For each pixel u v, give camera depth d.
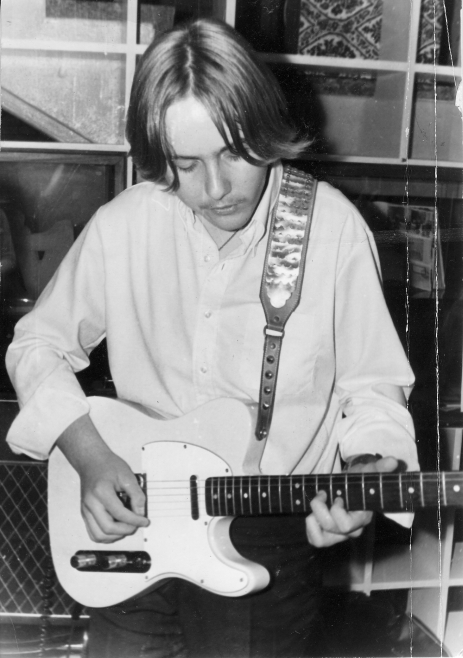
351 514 0.97
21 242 1.94
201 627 1.07
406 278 1.98
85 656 1.25
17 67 1.95
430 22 1.99
